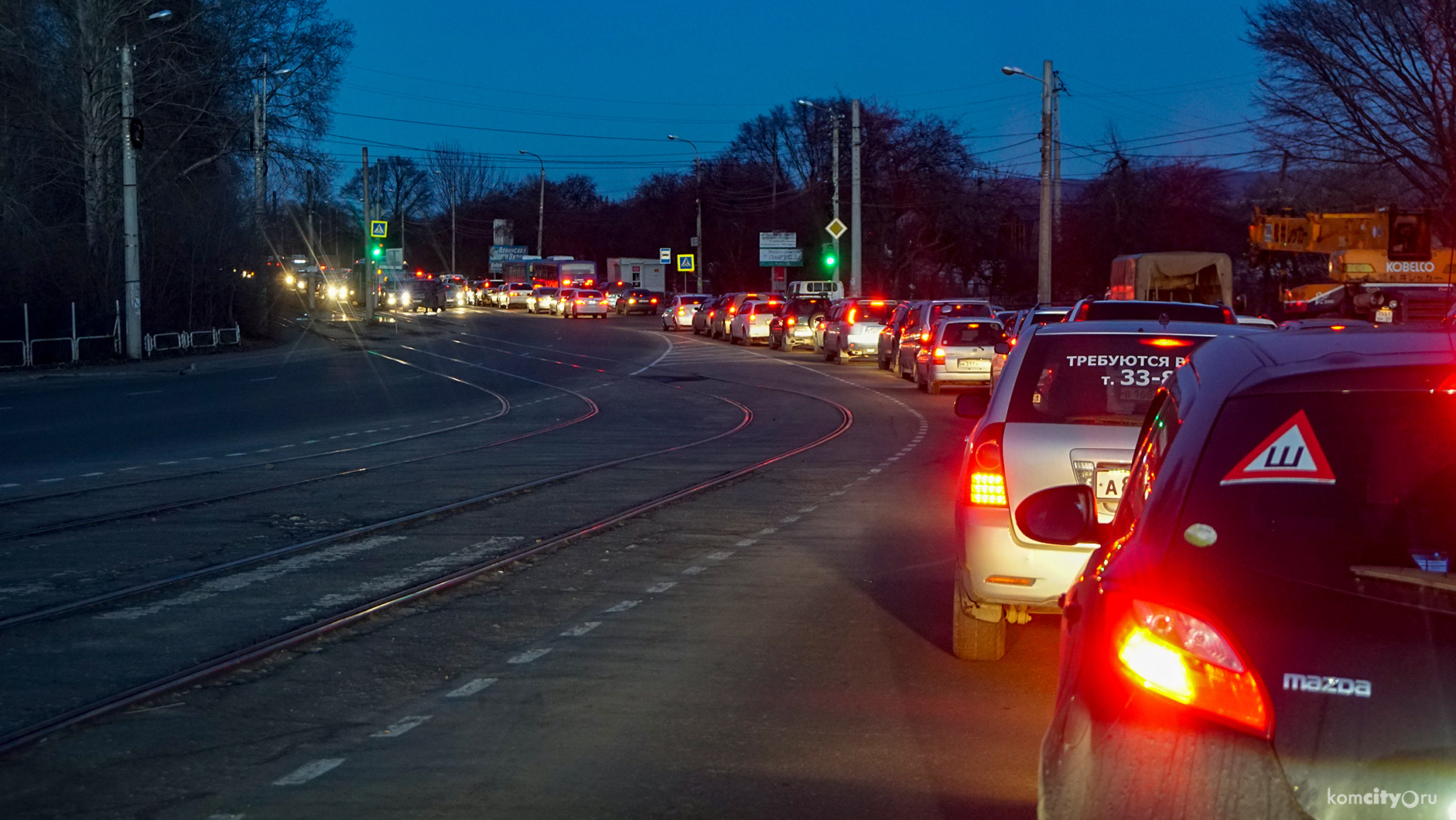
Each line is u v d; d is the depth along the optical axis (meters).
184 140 47.84
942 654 6.73
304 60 49.53
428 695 5.97
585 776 4.87
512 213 134.38
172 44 42.03
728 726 5.50
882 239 81.25
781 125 93.12
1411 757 2.42
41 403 24.47
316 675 6.31
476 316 80.69
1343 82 41.84
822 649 6.82
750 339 48.09
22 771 4.91
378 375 32.81
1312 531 2.65
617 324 68.81
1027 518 3.79
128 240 37.19
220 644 6.86
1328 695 2.48
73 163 39.81
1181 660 2.60
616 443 17.58
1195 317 12.45
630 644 6.92
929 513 11.55
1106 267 68.56
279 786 4.75
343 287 106.62
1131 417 6.20
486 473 14.25
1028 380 6.43
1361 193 52.72
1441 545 2.57
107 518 10.98
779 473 14.34
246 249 47.81
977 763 5.03
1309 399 2.85
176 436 18.48
